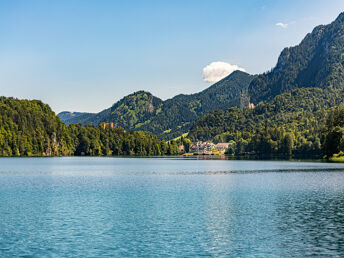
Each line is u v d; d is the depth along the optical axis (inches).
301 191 2918.3
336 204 2308.1
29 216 1947.6
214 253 1336.1
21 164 7057.1
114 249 1384.1
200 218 1907.0
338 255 1311.5
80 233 1605.6
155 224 1772.9
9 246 1417.3
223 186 3319.4
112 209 2153.1
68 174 4766.2
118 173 5032.0
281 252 1346.0
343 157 7844.5
